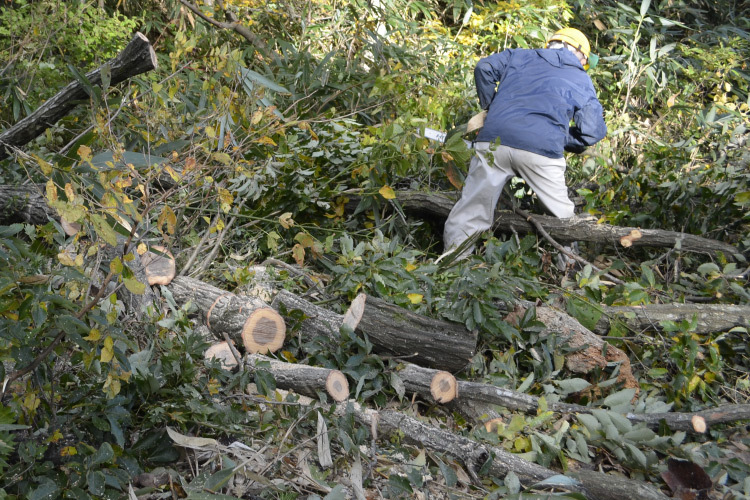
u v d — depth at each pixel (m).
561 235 4.01
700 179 4.46
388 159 3.73
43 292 1.84
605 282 3.95
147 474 2.14
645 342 3.37
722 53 7.00
